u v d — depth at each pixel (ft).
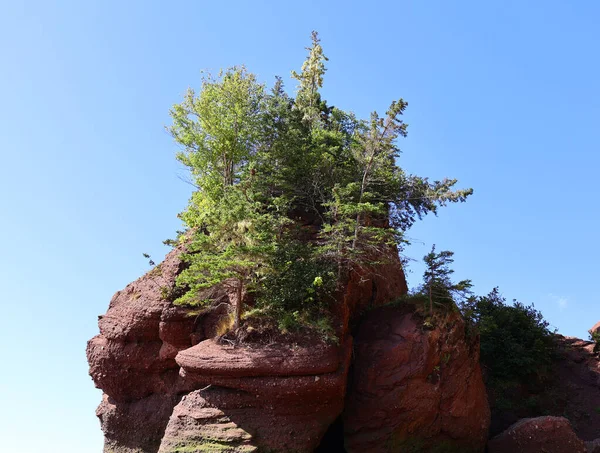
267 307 77.92
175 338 84.94
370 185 98.32
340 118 119.55
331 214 90.74
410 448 77.71
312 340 75.20
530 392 112.88
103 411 91.15
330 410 74.18
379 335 83.71
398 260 101.35
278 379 72.18
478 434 83.66
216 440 71.10
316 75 137.18
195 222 97.60
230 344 76.59
